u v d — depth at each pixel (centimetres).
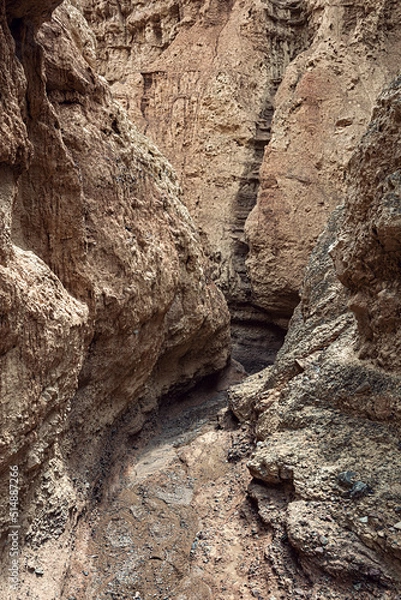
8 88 296
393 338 368
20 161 312
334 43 928
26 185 367
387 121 353
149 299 480
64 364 346
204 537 370
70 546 355
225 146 1008
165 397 620
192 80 1048
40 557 321
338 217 587
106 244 428
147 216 496
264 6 1022
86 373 423
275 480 369
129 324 457
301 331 521
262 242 903
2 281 271
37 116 359
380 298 366
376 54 916
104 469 457
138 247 470
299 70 973
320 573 301
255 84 1023
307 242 884
